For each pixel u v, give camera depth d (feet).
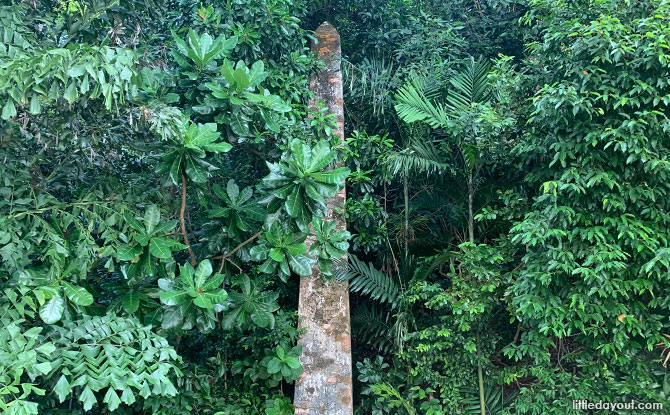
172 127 9.05
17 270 9.04
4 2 9.29
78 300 9.32
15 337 8.09
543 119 11.48
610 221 10.98
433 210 15.55
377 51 18.44
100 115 9.30
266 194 10.96
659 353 11.96
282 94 14.74
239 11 14.89
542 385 12.75
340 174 9.55
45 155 10.68
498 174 13.80
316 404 11.84
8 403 7.72
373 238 15.34
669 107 10.71
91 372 8.64
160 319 10.57
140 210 11.62
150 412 11.91
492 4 17.93
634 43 10.28
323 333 13.08
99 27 11.53
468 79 14.76
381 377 14.05
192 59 10.65
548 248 11.60
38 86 7.69
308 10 19.60
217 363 13.25
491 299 12.85
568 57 11.32
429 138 15.26
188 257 14.47
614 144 10.98
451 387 13.19
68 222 9.79
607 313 11.23
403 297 13.87
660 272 10.94
